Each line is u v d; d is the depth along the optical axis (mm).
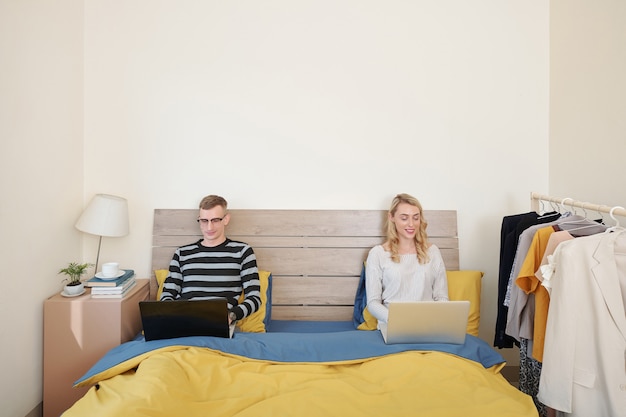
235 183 2516
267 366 1682
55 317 1977
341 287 2463
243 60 2502
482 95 2537
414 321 1756
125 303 2049
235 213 2482
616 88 2000
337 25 2516
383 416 1295
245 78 2504
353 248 2480
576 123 2303
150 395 1289
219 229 2260
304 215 2486
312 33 2512
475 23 2533
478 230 2555
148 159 2486
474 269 2561
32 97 1943
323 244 2480
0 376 1747
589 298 1400
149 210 2498
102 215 2188
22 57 1868
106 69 2455
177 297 2244
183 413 1285
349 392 1456
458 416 1283
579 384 1381
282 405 1349
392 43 2525
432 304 1729
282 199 2525
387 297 2168
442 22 2531
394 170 2535
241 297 2283
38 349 2004
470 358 1740
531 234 1820
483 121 2539
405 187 2539
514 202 2547
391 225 2273
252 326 2174
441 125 2539
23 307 1890
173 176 2498
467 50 2535
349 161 2531
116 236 2242
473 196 2545
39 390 2016
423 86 2531
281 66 2510
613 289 1367
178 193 2502
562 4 2418
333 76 2516
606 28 2062
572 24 2326
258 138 2514
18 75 1840
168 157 2492
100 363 1646
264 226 2480
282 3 2502
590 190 2193
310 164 2525
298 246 2480
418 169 2539
